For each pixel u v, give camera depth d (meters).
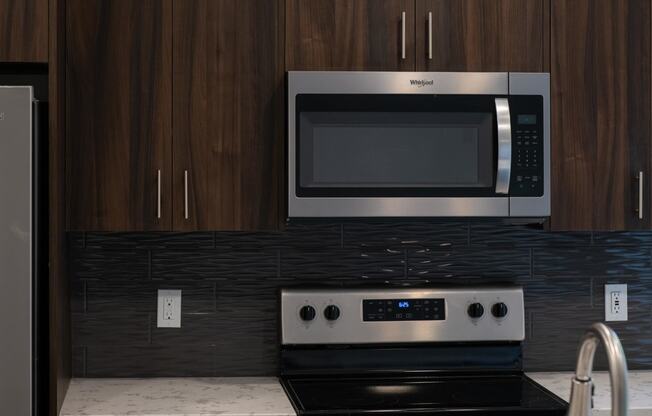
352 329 2.77
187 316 2.85
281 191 2.58
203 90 2.55
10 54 2.31
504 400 2.49
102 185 2.53
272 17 2.56
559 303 2.96
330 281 2.89
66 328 2.61
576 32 2.63
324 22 2.57
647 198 2.65
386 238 2.91
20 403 2.22
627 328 2.99
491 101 2.55
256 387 2.70
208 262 2.86
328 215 2.51
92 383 2.75
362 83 2.52
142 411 2.38
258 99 2.56
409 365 2.82
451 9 2.60
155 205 2.54
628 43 2.64
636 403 2.49
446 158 2.55
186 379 2.82
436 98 2.54
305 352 2.79
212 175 2.55
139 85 2.53
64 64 2.49
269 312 2.87
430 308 2.80
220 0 2.54
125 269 2.83
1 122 2.21
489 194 2.55
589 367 1.43
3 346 2.22
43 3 2.31
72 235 2.81
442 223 2.91
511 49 2.61
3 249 2.22
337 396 2.54
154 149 2.54
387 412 2.35
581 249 2.97
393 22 2.58
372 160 2.53
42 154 2.38
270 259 2.88
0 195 2.21
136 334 2.84
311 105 2.50
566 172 2.63
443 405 2.42
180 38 2.54
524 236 2.95
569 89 2.63
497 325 2.82
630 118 2.65
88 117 2.52
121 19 2.53
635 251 2.99
